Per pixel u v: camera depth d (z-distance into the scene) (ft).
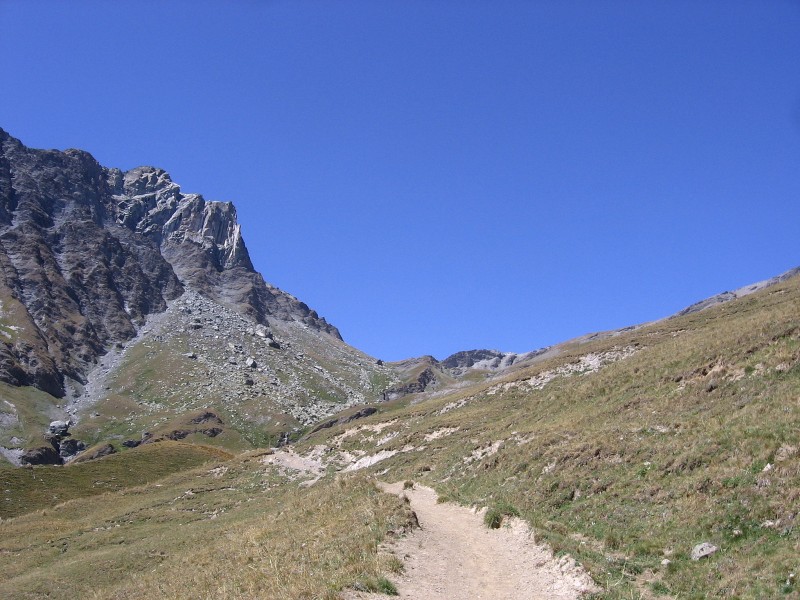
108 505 238.89
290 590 63.62
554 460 107.55
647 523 75.20
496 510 92.02
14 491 268.41
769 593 52.49
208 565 97.96
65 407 647.15
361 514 90.74
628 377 157.99
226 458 363.56
